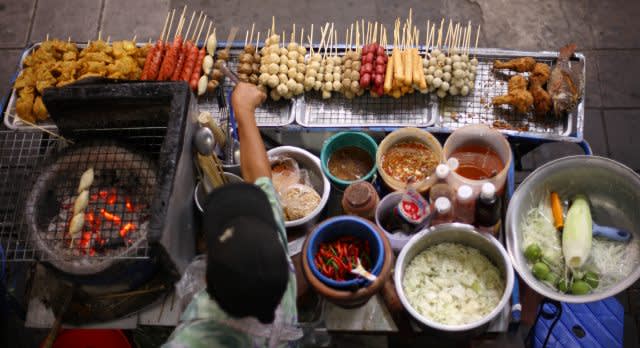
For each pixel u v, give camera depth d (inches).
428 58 114.6
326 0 167.2
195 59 115.6
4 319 128.7
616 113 150.2
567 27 160.4
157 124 88.0
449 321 83.4
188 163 82.9
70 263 79.0
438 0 164.9
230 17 167.8
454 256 88.8
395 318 86.0
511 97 106.7
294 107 112.6
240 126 79.6
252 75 113.9
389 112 112.3
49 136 103.8
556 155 145.9
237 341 60.1
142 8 170.9
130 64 116.0
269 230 53.7
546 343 103.2
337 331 87.3
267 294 51.7
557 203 93.9
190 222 85.6
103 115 86.7
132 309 86.4
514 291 85.8
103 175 87.6
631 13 160.9
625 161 145.5
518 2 163.5
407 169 96.3
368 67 109.5
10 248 101.5
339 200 98.8
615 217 94.0
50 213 85.4
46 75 114.1
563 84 105.7
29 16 172.1
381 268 78.3
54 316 87.5
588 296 81.1
